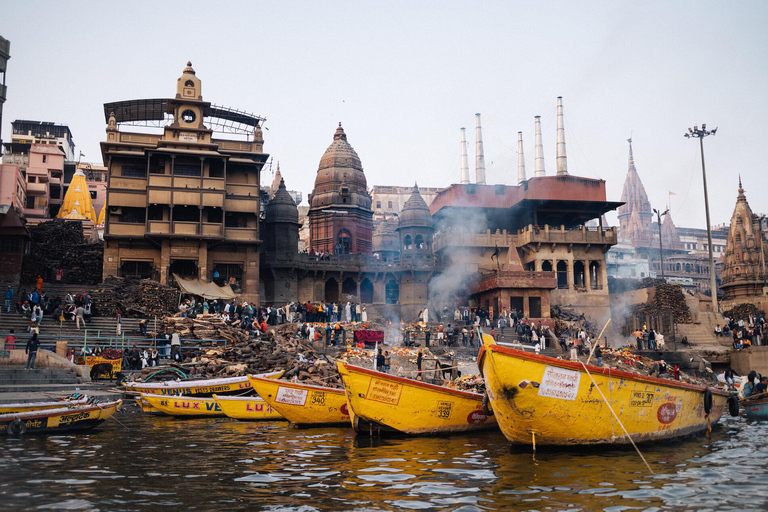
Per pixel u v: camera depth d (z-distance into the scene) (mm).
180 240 50781
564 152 80875
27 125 97375
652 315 54812
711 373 46125
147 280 42625
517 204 63188
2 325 34062
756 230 68625
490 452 15961
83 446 16219
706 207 62188
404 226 68125
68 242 54094
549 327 50188
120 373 28812
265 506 10531
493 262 63219
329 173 73188
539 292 52031
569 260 62156
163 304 41562
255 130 55594
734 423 23359
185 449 16281
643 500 11023
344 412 21656
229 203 53500
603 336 54344
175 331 36000
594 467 13953
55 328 34781
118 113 55094
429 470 13617
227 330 37094
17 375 25719
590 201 62812
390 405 18375
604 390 16094
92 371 28500
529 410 15414
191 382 25109
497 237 63281
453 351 41688
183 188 51250
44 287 42469
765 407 23891
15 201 64938
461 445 17203
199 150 52469
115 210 51125
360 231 72000
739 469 13797
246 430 20391
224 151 53281
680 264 114000
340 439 18359
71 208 76000
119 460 14430
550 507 10570
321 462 14555
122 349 31484
